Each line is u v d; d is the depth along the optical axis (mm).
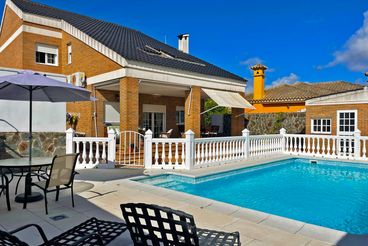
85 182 10445
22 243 3385
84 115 21062
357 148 18172
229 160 16125
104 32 23531
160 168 13773
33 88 8641
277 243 5324
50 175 6965
